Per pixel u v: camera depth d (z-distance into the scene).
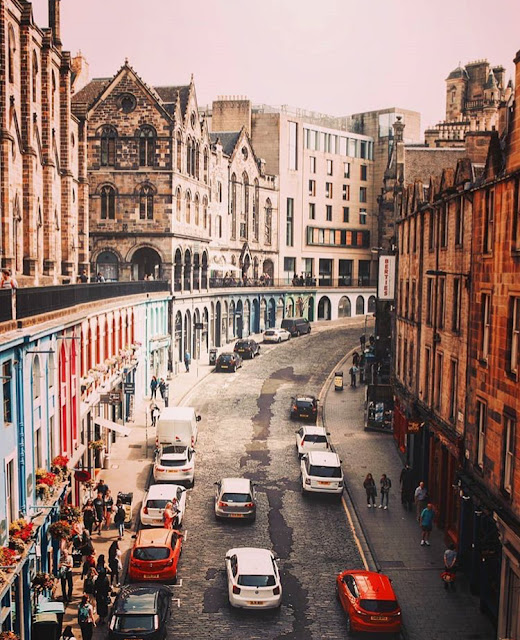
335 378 54.09
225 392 53.03
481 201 24.48
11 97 31.25
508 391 21.30
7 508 19.19
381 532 29.16
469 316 25.47
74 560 25.53
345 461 37.94
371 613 20.80
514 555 19.59
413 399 35.44
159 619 20.41
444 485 29.48
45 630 19.95
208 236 69.31
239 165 81.56
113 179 58.88
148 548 24.45
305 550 27.27
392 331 44.28
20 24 32.44
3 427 18.81
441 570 25.84
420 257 35.19
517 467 20.41
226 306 74.44
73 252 42.69
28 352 21.22
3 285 20.78
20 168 32.91
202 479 34.75
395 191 47.84
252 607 22.22
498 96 76.94
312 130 96.06
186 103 61.88
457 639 21.20
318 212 97.69
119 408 43.16
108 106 58.59
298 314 89.94
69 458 27.80
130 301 44.59
